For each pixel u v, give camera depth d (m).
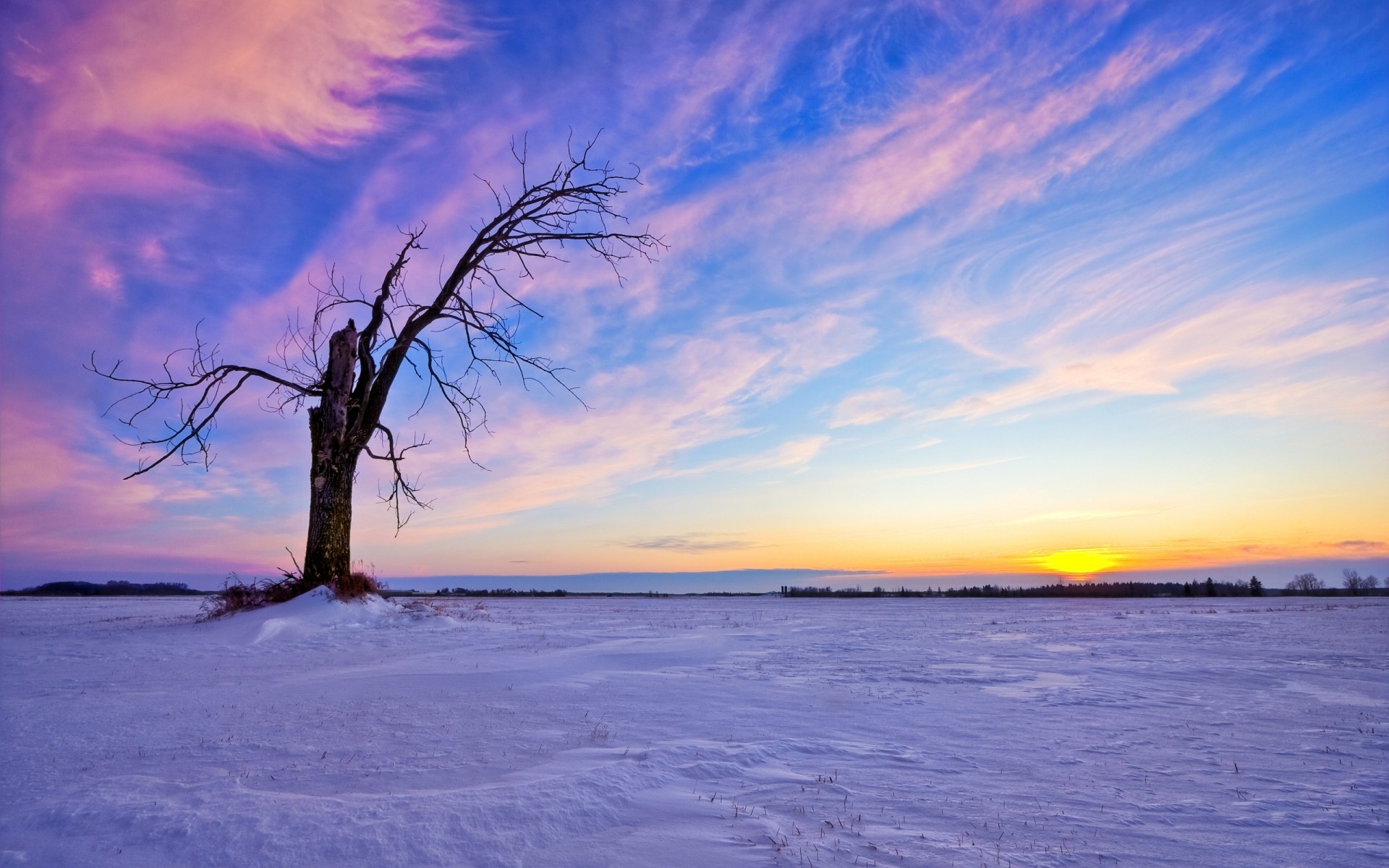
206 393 22.19
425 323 24.56
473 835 4.38
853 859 4.22
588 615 35.69
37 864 3.96
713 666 13.78
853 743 7.34
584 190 25.84
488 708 8.77
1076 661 15.16
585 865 4.04
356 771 5.85
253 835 4.29
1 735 7.14
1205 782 6.04
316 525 21.83
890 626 29.08
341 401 22.41
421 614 21.47
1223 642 20.09
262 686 10.39
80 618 27.09
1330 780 6.13
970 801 5.41
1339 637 22.00
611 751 6.60
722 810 5.06
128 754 6.36
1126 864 4.27
